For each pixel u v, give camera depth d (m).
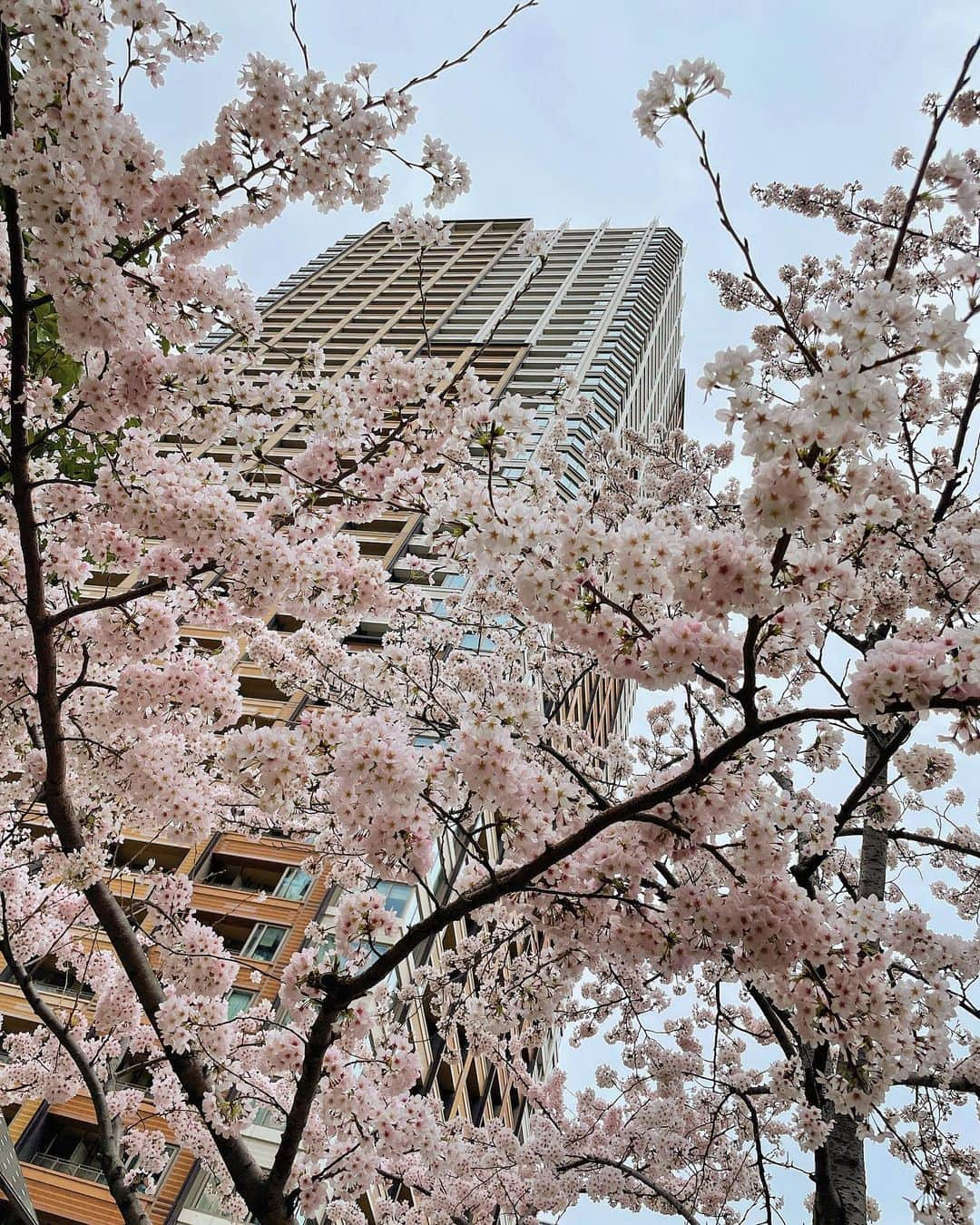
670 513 9.02
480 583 9.77
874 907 4.14
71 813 6.09
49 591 7.54
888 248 7.68
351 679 8.27
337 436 5.60
